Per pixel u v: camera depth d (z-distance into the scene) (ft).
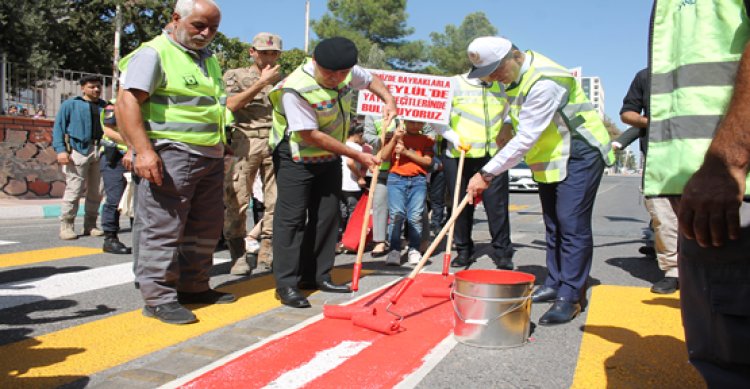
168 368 9.07
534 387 8.45
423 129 20.15
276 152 13.56
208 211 12.93
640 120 15.66
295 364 9.19
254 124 16.52
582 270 12.28
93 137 24.49
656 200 14.58
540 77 11.89
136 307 12.88
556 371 9.09
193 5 11.43
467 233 18.92
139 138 10.87
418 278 16.37
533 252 21.71
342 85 13.60
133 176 12.12
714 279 5.57
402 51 158.61
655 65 6.70
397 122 19.58
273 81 15.26
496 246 18.34
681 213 5.32
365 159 13.61
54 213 38.06
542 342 10.59
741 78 5.14
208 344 10.24
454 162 18.72
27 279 15.78
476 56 12.13
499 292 10.05
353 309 11.80
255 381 8.49
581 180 12.32
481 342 10.13
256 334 10.83
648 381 8.71
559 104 12.07
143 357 9.64
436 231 23.98
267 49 16.28
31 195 46.70
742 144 5.00
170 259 11.84
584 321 12.03
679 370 9.16
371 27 157.07
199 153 11.91
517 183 69.51
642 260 20.03
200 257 13.12
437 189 23.82
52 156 48.24
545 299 13.71
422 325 11.43
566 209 12.35
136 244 12.87
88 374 8.84
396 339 10.51
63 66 88.07
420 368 9.12
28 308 12.69
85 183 25.00
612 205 51.90
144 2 95.09
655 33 6.73
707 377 5.69
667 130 6.51
